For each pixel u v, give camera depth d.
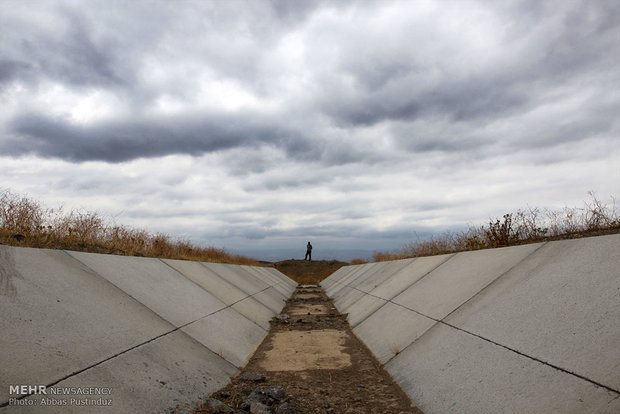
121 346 4.27
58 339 3.70
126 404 3.39
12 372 2.97
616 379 2.71
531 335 3.84
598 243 4.56
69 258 5.81
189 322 6.39
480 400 3.49
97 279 5.66
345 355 6.66
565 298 4.02
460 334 4.89
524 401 3.12
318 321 10.42
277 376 5.50
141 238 10.95
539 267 5.09
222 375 5.20
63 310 4.23
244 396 4.57
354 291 14.44
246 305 10.41
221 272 13.14
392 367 5.46
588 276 4.09
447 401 3.82
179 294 7.53
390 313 8.05
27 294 4.12
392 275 11.98
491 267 6.35
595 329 3.31
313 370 5.78
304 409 4.18
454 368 4.27
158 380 4.07
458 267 7.66
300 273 38.12
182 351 5.12
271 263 41.31
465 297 5.93
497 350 4.00
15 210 6.99
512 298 4.78
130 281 6.46
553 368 3.23
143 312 5.55
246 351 6.79
